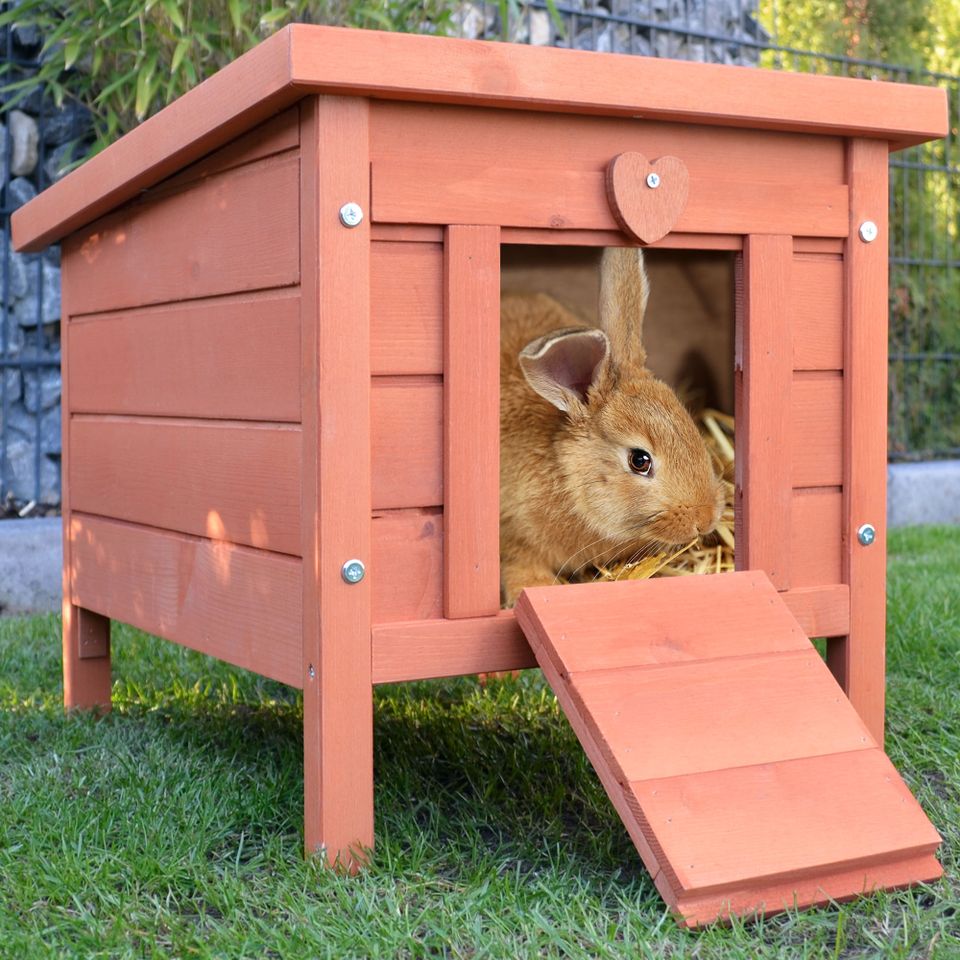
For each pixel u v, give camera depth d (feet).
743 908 2.83
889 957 2.70
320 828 3.05
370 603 3.08
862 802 2.98
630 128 3.28
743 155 3.40
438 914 2.87
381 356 3.08
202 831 3.19
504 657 3.20
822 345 3.51
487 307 3.15
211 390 3.43
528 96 3.09
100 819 3.27
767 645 3.20
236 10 5.49
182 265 3.55
